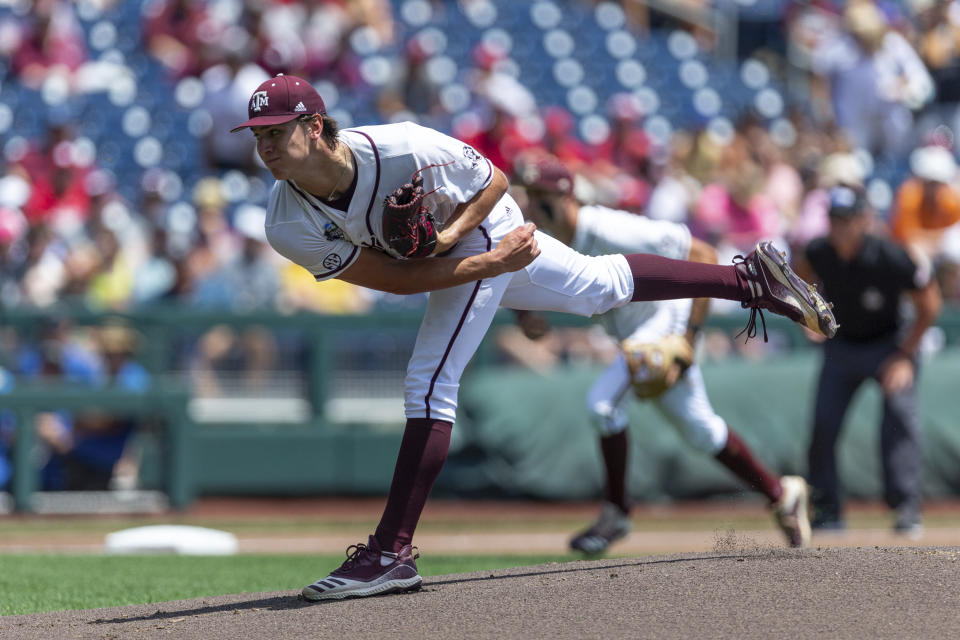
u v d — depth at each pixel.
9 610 15.63
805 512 19.14
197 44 47.44
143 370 32.97
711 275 14.52
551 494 32.28
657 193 40.47
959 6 56.00
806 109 53.03
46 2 47.72
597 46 52.75
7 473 32.06
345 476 34.03
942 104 54.53
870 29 50.22
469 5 52.81
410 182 12.90
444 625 11.72
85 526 29.83
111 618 13.36
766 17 57.34
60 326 32.59
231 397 33.69
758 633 10.98
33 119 45.81
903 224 38.69
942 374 33.97
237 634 11.84
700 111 51.94
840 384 25.95
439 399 13.62
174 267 35.53
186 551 24.11
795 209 43.31
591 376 33.22
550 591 12.80
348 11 49.38
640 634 11.09
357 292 37.22
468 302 13.63
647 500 32.28
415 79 46.19
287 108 12.19
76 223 39.69
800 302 14.38
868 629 10.97
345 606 12.81
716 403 32.72
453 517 31.14
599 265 14.35
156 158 44.41
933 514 31.61
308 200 12.91
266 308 34.69
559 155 40.69
